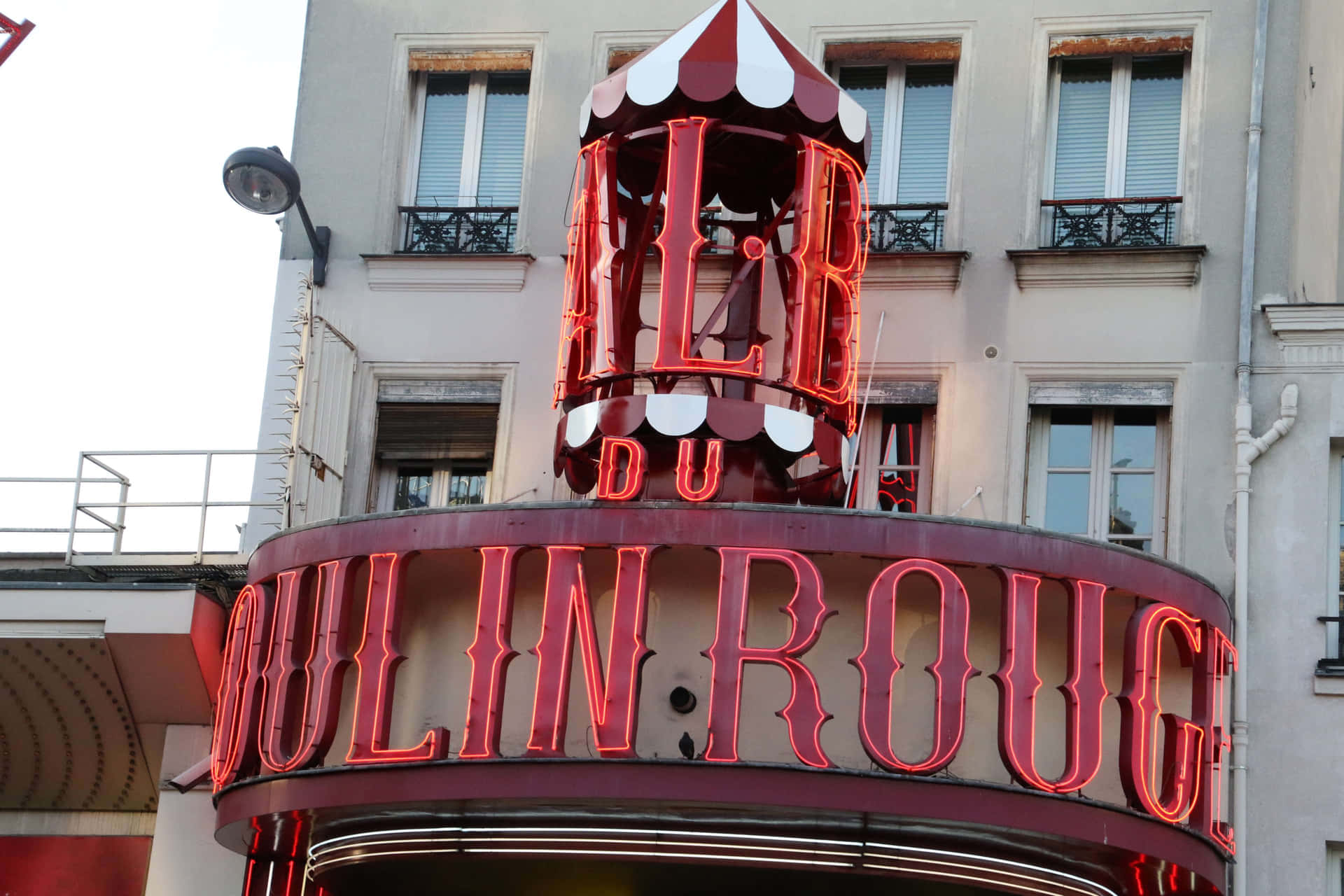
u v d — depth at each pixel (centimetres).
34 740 1569
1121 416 1522
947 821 1197
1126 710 1262
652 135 1393
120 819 1600
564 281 1598
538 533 1260
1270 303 1488
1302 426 1466
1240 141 1533
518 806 1240
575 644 1316
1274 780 1406
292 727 1315
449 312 1609
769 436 1323
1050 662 1336
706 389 1500
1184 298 1510
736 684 1204
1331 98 1711
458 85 1681
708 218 1538
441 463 1605
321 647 1305
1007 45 1588
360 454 1592
